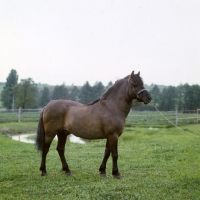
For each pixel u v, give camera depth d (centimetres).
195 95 4512
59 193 563
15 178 678
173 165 803
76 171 750
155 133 1666
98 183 625
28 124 2456
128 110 683
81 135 690
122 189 575
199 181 625
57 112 707
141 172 737
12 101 5281
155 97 4759
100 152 1052
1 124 2380
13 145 1235
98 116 667
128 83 670
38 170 759
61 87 5816
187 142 1209
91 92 5441
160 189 578
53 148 1202
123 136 1534
